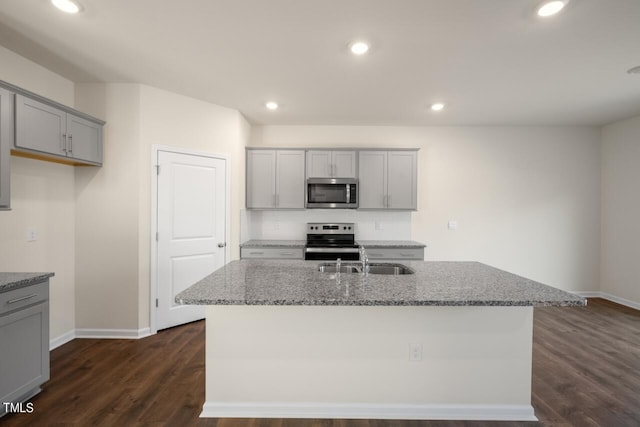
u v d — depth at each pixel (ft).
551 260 14.96
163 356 8.91
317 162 13.91
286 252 13.25
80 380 7.66
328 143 14.83
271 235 14.92
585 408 6.67
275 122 14.35
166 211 10.76
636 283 13.35
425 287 6.14
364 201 13.94
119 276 10.16
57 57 8.39
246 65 8.78
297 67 8.87
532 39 7.36
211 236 11.89
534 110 12.54
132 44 7.71
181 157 11.09
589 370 8.20
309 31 7.11
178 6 6.25
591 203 14.93
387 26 6.89
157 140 10.50
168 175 10.78
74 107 10.04
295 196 13.89
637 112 12.80
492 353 6.34
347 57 8.29
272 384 6.35
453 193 14.92
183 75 9.46
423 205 14.94
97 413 6.43
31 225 8.70
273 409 6.34
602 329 10.96
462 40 7.42
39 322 6.88
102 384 7.48
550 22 6.68
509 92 10.65
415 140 14.89
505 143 14.88
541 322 11.62
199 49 7.93
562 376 7.90
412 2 6.08
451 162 14.89
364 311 6.34
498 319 6.34
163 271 10.73
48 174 9.16
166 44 7.70
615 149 14.20
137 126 10.10
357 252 13.07
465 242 14.96
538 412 6.53
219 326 6.33
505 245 14.96
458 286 6.22
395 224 14.97
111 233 10.12
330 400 6.37
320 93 10.81
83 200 10.09
